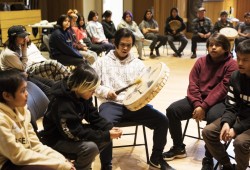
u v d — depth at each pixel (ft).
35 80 10.74
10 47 11.12
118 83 8.53
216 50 8.48
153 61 23.36
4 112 5.37
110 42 24.14
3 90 5.28
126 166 8.63
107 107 8.29
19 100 5.39
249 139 6.82
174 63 22.65
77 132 6.35
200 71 8.96
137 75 8.64
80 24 21.58
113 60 8.70
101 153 7.80
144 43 24.93
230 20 25.85
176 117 8.71
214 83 8.70
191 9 33.32
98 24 22.76
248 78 7.21
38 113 7.11
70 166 5.66
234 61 8.57
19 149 5.24
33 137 5.94
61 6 32.55
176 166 8.68
